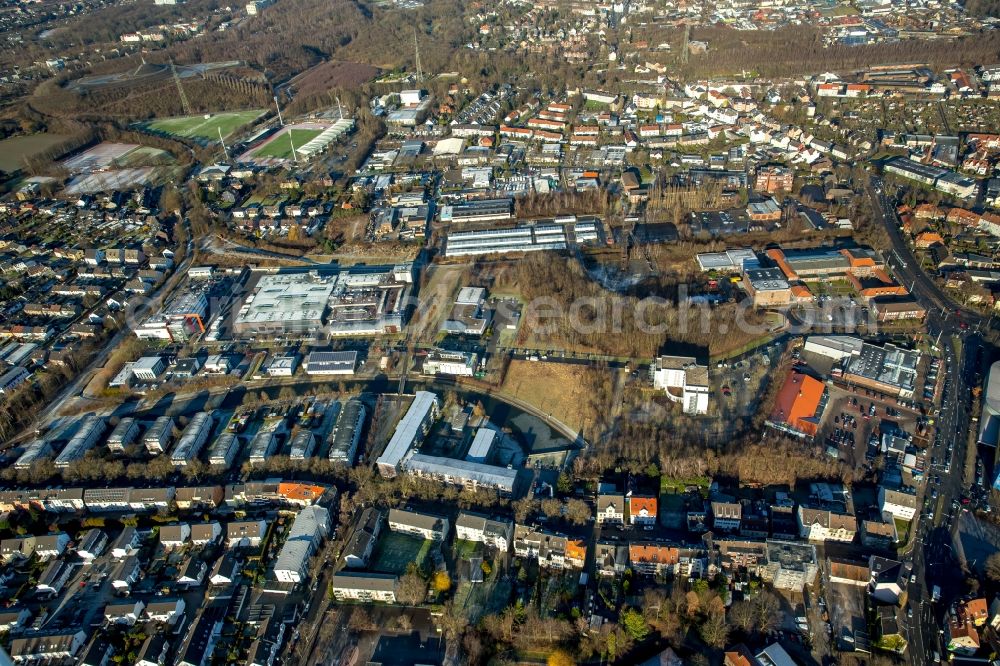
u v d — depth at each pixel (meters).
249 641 165.88
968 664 150.25
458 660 158.00
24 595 181.38
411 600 170.50
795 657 153.38
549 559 177.50
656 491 197.88
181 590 180.62
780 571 165.50
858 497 192.50
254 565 184.62
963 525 181.62
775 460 198.00
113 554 191.00
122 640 167.62
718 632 155.75
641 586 171.62
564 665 152.12
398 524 190.00
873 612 161.00
